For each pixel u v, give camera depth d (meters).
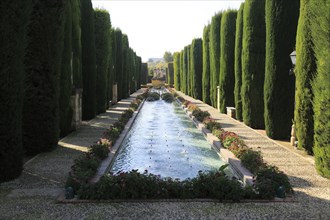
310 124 8.62
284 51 10.91
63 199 5.32
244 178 6.63
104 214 4.84
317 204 5.32
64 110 11.09
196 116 16.56
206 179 5.59
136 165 8.73
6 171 6.30
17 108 6.46
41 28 8.58
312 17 7.18
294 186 6.25
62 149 9.33
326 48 6.61
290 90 10.98
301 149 9.20
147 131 14.18
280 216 4.84
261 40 13.45
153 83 67.12
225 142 9.59
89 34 15.66
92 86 15.91
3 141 6.20
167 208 5.09
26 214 4.81
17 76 6.43
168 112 22.05
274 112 11.06
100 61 18.22
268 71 11.20
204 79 25.64
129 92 35.75
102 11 18.02
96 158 7.38
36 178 6.58
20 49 6.50
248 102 13.68
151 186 5.48
